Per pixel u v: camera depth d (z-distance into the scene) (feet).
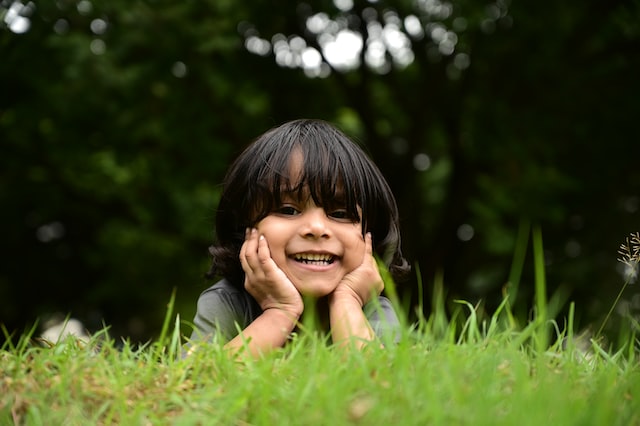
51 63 30.30
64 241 43.62
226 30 30.35
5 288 43.39
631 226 37.42
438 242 37.63
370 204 10.09
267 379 6.16
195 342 7.48
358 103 36.68
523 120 34.60
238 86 32.99
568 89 34.81
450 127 36.60
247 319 9.89
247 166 9.83
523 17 32.19
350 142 10.10
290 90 36.37
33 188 39.55
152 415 5.94
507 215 39.09
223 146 35.29
